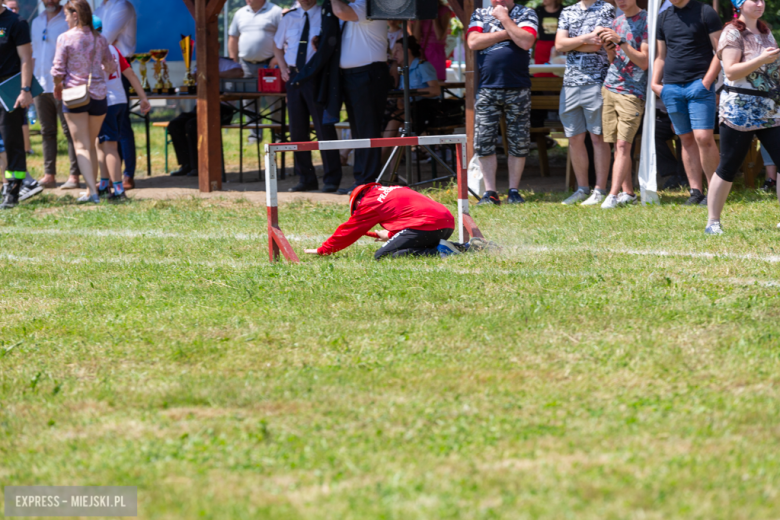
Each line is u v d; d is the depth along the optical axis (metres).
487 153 24.48
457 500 6.94
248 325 12.48
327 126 28.06
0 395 10.05
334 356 10.95
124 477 7.66
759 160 27.42
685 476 7.22
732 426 8.25
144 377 10.47
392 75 30.12
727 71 17.69
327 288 14.44
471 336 11.51
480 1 25.89
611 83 22.86
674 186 26.19
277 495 7.19
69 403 9.67
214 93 29.11
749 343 10.72
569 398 9.23
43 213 25.61
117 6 31.03
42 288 15.63
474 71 25.84
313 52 27.53
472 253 17.20
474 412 8.89
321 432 8.53
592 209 22.72
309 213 23.91
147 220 23.66
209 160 29.00
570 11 23.72
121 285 15.55
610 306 12.73
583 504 6.79
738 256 16.30
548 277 14.81
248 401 9.46
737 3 17.84
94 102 26.44
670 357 10.34
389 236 18.38
